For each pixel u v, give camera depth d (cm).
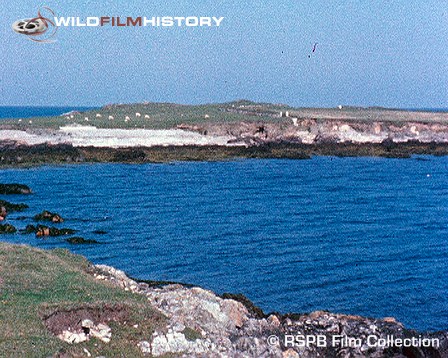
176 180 8631
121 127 11900
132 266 4209
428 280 4094
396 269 4347
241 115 15425
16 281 2561
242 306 2941
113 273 3181
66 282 2677
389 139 13512
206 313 2588
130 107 19038
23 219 5684
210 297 2847
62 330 2173
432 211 6744
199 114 15900
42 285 2573
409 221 6153
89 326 2195
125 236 5131
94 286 2700
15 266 2819
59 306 2289
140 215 6062
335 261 4506
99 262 4294
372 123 13800
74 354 1984
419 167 11150
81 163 10006
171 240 5019
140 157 10581
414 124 14112
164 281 3559
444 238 5403
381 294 3762
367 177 9631
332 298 3644
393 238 5359
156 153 10975
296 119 13412
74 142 10675
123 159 10369
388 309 3497
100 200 6838
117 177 8712
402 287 3922
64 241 4894
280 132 12838
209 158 11088
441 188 8594
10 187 7125
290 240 5150
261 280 3953
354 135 13438
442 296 3756
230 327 2603
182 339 2273
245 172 9756
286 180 9019
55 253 3344
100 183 8100
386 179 9438
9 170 9038
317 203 7094
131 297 2645
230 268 4219
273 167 10531
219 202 6962
